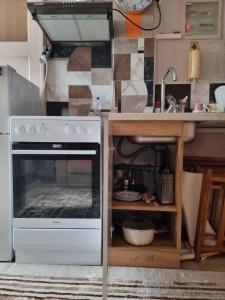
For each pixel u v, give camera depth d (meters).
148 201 1.47
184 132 1.38
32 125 1.33
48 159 1.34
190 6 1.81
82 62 1.88
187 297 1.13
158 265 1.38
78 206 1.37
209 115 1.28
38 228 1.38
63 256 1.42
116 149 1.84
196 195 1.55
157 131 1.34
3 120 1.36
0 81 1.35
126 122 1.34
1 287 1.20
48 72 1.89
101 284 1.22
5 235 1.42
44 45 1.88
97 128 1.33
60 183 1.38
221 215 1.48
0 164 1.38
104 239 1.01
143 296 1.13
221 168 1.67
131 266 1.39
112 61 1.85
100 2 1.36
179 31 1.81
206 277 1.28
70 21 1.51
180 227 1.37
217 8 1.80
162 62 1.84
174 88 1.84
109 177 1.13
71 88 1.89
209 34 1.80
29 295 1.14
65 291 1.17
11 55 1.92
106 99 1.88
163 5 1.81
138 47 1.83
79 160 1.35
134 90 1.85
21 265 1.40
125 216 1.83
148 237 1.44
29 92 1.66
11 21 1.94
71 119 1.33
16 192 1.36
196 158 1.82
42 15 1.43
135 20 1.82
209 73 1.82
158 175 1.50
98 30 1.65
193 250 1.49
